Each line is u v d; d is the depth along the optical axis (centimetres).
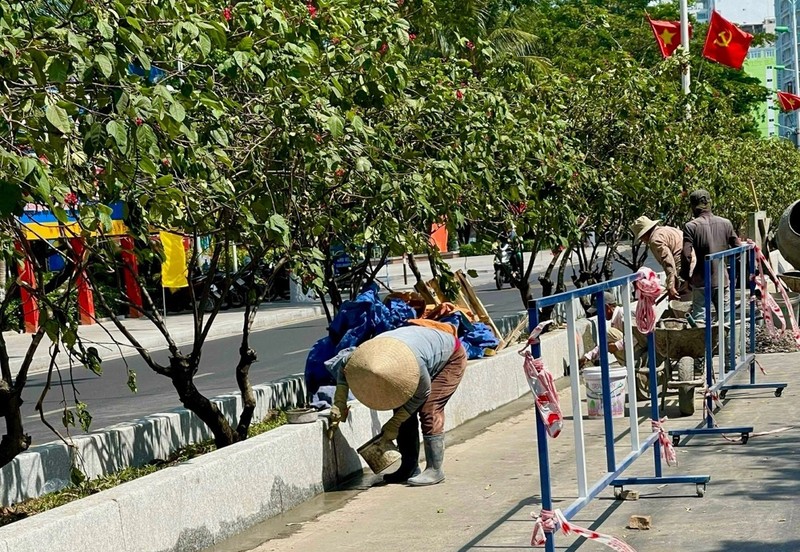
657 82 1684
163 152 609
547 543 575
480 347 1264
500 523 716
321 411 889
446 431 1084
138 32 566
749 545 614
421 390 826
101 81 531
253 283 968
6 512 743
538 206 1255
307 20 771
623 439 977
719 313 1042
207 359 2038
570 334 630
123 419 1346
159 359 2155
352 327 1004
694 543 627
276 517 775
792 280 1750
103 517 603
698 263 1249
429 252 999
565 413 1158
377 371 807
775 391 1150
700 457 868
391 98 842
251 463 751
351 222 958
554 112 1506
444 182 923
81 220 629
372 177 848
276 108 726
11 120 537
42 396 775
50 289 816
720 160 1959
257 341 2408
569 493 783
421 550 670
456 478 868
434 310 982
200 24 611
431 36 1221
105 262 764
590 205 1568
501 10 3906
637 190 1600
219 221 816
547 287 1586
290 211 843
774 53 15625
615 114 1630
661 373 1116
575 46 4341
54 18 565
